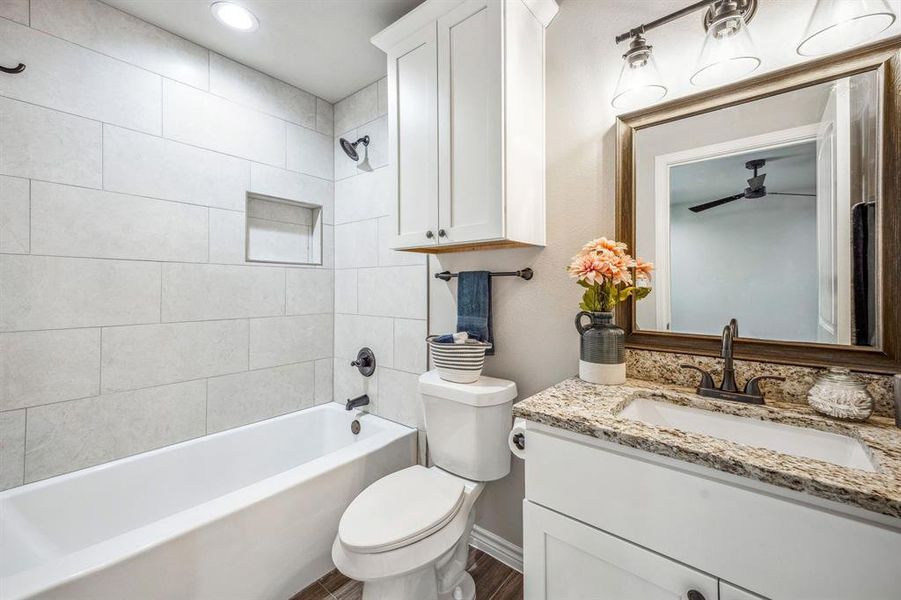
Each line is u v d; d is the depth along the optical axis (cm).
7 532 134
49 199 152
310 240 251
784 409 101
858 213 100
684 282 126
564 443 99
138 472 170
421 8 148
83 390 160
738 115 116
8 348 144
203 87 195
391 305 220
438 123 149
